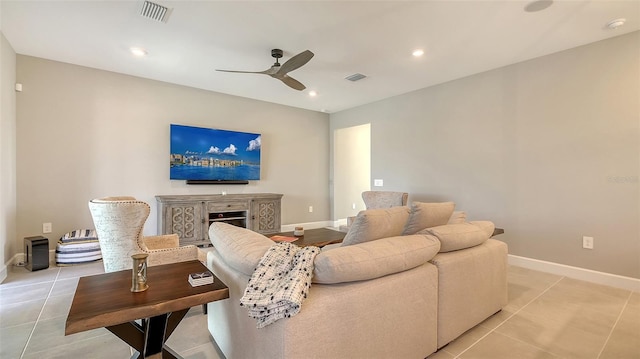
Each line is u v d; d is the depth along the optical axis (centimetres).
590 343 197
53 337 202
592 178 315
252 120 547
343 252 145
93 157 405
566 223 333
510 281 314
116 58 365
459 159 428
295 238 328
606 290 289
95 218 233
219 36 305
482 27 284
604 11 256
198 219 454
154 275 162
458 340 200
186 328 217
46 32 302
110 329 136
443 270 186
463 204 423
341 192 664
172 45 327
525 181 364
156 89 448
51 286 292
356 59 361
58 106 382
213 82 454
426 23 278
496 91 389
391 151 523
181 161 466
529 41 313
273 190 579
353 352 141
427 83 449
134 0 246
